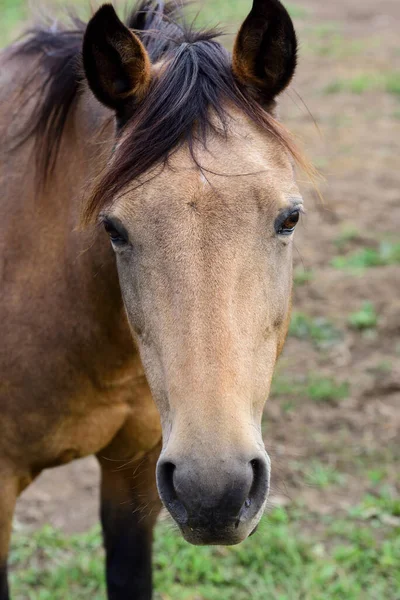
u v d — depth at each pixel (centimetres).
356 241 908
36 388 357
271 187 276
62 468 597
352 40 1825
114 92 304
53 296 353
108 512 415
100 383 360
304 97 1422
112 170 283
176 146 278
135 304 288
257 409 272
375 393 658
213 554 499
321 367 693
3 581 384
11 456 368
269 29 298
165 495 258
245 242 269
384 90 1463
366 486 557
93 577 484
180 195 270
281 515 519
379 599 461
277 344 291
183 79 287
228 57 309
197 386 253
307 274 830
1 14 1719
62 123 356
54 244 355
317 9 2181
